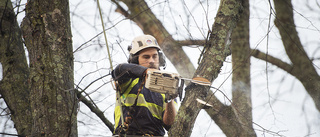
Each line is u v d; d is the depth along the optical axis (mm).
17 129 3322
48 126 2844
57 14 3049
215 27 3064
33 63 2959
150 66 3271
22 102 3414
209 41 3033
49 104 2875
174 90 2742
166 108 3082
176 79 2738
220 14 3096
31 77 2936
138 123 2967
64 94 2928
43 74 2916
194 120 2818
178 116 2818
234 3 3105
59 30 3033
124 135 2939
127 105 3113
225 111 4551
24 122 3334
